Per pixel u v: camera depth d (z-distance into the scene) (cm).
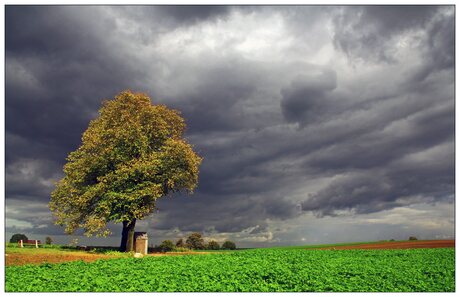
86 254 3684
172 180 4494
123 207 4294
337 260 3331
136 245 4319
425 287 2239
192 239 6125
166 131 4578
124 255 3822
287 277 2350
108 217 4266
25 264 2822
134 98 4519
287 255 3825
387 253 4147
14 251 3412
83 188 4366
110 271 2478
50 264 2705
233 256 3625
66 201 4353
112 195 4172
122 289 2014
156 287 2045
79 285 2058
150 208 4338
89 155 4388
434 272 2733
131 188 4291
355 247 5547
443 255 3888
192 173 4659
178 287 2042
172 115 4734
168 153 4488
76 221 4366
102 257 3488
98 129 4391
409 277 2502
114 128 4394
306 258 3509
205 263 2861
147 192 4203
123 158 4350
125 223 4597
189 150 4591
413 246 5344
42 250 3775
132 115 4491
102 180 4284
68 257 3297
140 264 2817
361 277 2475
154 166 4316
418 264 3120
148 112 4494
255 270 2483
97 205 4366
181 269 2523
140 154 4488
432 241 6147
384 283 2306
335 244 6994
